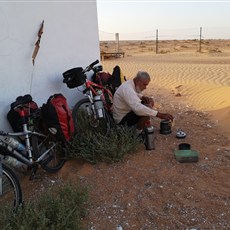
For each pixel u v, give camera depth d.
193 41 68.56
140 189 4.09
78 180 4.42
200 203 3.74
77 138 4.99
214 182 4.13
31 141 4.34
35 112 4.44
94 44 6.34
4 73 4.65
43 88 5.34
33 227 3.28
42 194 3.96
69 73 5.29
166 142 5.34
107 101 5.79
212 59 22.33
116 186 4.21
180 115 6.90
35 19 5.05
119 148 4.79
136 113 5.01
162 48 44.12
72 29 5.82
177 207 3.70
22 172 4.57
